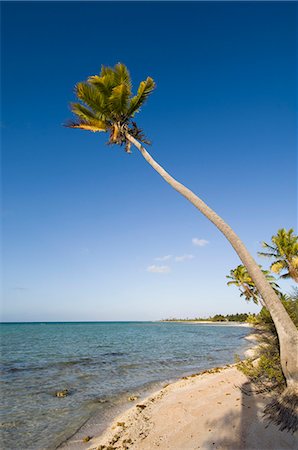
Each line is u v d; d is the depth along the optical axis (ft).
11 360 82.33
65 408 40.50
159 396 43.96
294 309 38.01
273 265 99.45
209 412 32.04
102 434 31.76
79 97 44.47
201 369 69.00
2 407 40.83
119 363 77.36
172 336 189.67
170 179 38.99
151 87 46.37
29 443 29.91
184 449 25.18
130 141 45.91
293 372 26.00
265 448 22.63
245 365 40.09
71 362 78.79
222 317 529.45
